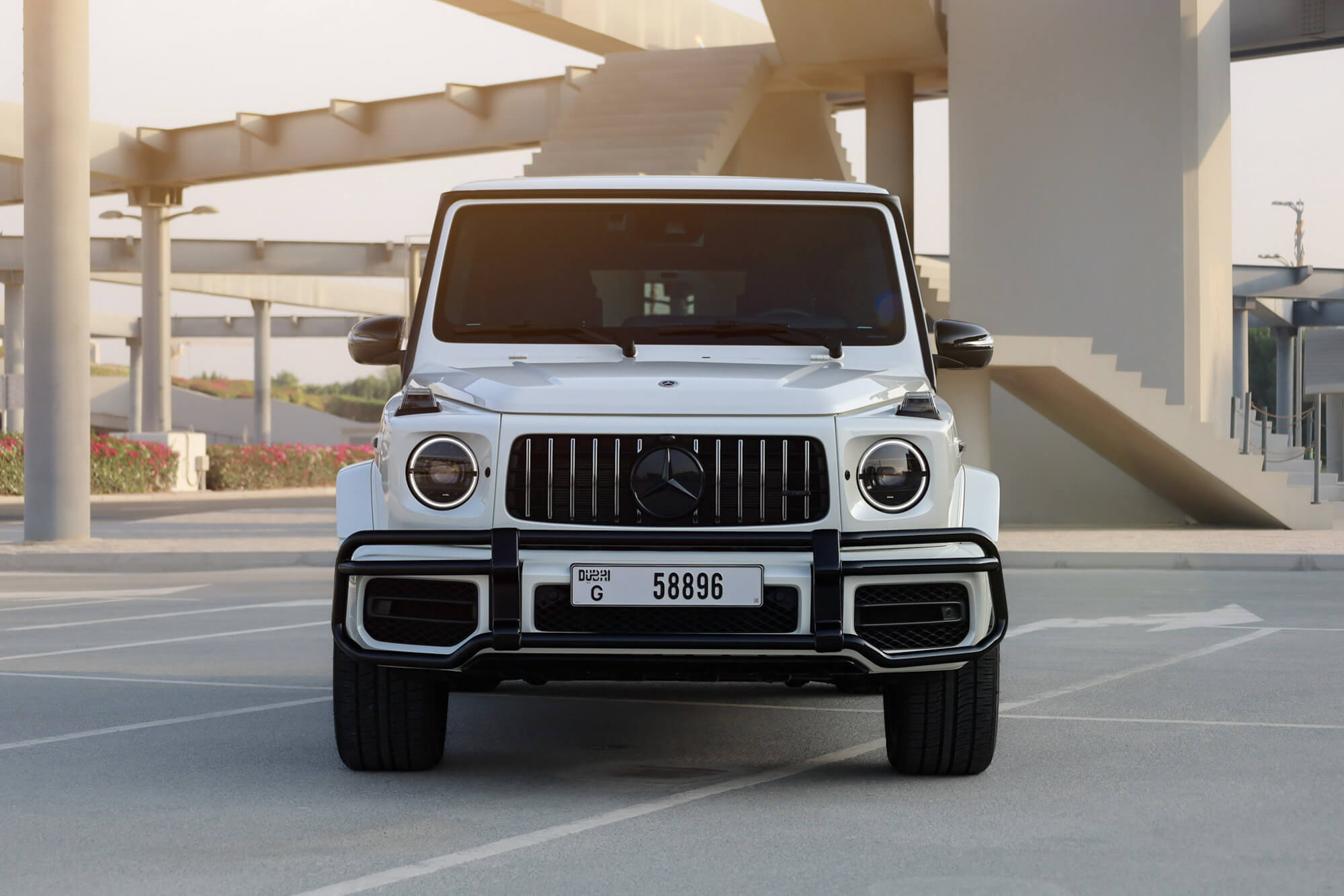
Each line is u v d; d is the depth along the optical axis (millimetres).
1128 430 19656
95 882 4312
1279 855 4594
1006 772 5840
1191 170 21609
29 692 7898
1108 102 22047
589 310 6242
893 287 6277
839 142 28266
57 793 5492
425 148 33750
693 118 23828
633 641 5000
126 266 50812
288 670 8695
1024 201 22703
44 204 17422
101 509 30422
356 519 5383
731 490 5184
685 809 5223
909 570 5090
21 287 57312
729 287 6297
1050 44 22453
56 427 17547
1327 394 36500
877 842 4754
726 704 7582
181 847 4707
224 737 6602
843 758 6148
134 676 8484
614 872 4402
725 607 5047
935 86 26938
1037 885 4270
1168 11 21609
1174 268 21656
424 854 4617
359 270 51406
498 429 5184
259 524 23500
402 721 5590
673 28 28312
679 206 6426
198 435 42969
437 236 6426
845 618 5039
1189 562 16125
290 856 4602
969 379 19203
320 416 90875
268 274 51344
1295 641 9961
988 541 5223
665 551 5055
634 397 5254
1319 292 51125
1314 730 6758
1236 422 23719
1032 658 9172
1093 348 22188
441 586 5176
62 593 13578
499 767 5961
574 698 7781
